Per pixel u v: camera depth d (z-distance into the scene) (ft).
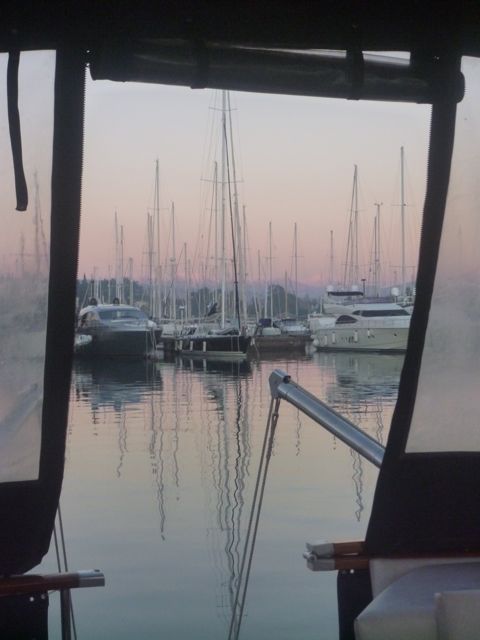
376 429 58.49
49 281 9.57
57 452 9.78
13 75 9.11
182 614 19.13
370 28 9.75
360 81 9.78
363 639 8.59
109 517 30.89
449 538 10.50
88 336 115.55
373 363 112.78
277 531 28.07
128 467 43.29
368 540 10.38
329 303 122.52
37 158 9.46
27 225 9.48
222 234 123.95
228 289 124.88
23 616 9.49
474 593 7.68
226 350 116.88
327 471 39.11
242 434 55.01
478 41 9.95
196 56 9.41
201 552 25.23
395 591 9.35
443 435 10.43
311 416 10.66
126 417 66.44
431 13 9.70
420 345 10.23
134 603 19.95
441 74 9.96
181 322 129.29
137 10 9.27
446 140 10.13
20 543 9.79
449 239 10.27
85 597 20.56
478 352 10.36
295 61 9.66
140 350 116.16
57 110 9.34
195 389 86.74
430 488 10.42
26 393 9.66
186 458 45.96
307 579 21.44
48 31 9.16
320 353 122.93
